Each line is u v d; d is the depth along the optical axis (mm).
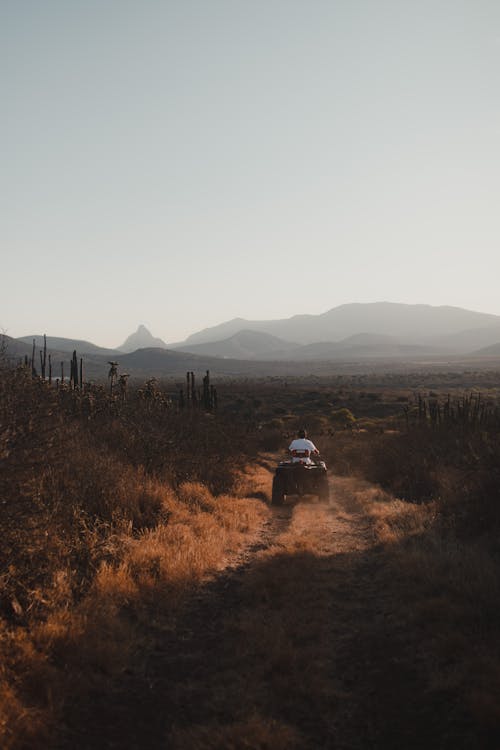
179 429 14664
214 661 4789
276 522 11438
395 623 5543
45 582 5547
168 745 3580
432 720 3787
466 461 11727
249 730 3617
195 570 7090
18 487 5457
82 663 4504
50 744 3518
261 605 6051
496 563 6812
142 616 5590
